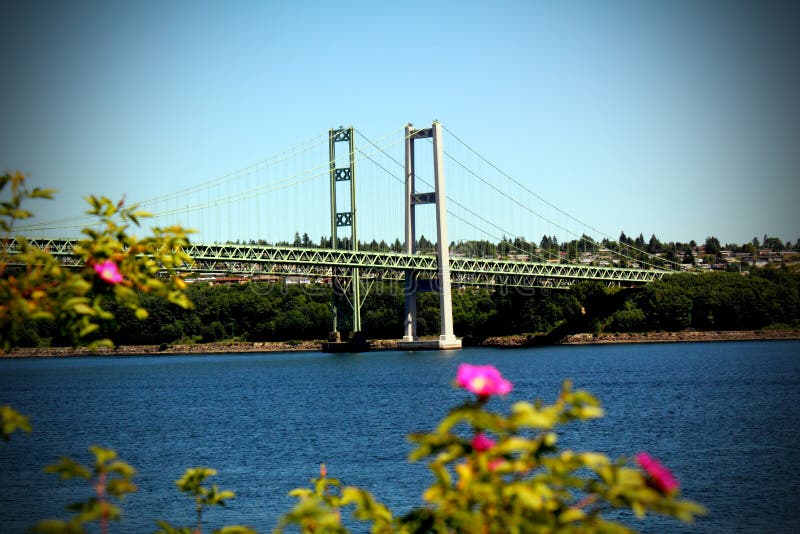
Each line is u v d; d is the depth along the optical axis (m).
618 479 7.20
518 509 7.21
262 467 44.38
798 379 93.06
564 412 7.36
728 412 64.56
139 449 53.12
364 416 67.62
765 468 40.66
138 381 115.69
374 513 8.65
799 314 188.75
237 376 117.88
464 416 7.24
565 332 180.38
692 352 148.75
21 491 38.34
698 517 31.55
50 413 78.81
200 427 64.44
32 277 8.77
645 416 62.16
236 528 9.52
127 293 8.98
